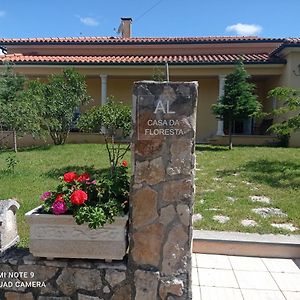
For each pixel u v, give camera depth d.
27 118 10.19
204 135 14.49
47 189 5.90
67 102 11.54
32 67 13.38
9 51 16.20
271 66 12.62
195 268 3.33
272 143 12.57
